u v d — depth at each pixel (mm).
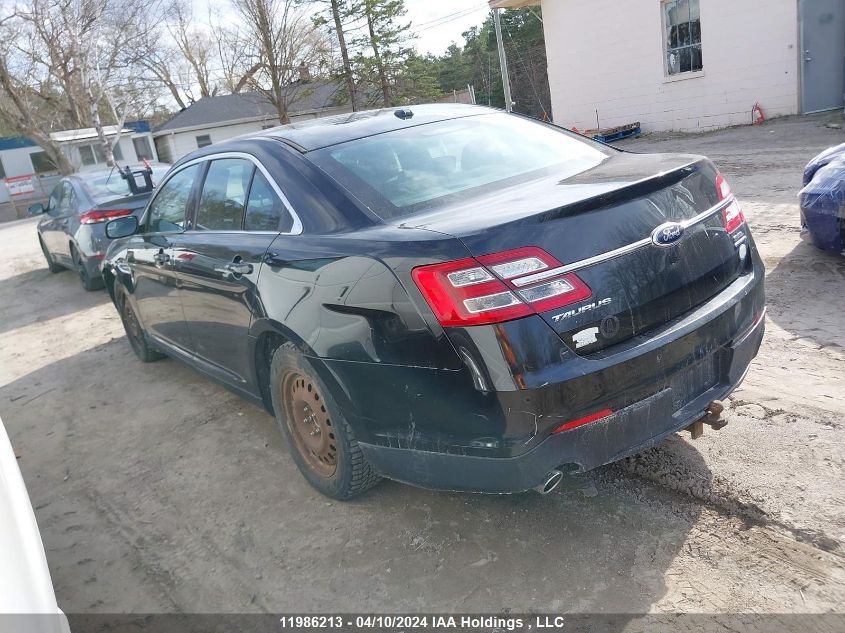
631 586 2328
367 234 2553
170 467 3762
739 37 13156
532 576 2453
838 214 4648
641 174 2498
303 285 2715
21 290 10180
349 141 3176
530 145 3258
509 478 2258
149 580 2812
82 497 3605
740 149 10633
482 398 2201
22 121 30250
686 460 2955
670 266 2391
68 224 8758
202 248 3590
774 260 5219
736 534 2492
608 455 2311
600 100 16109
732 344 2584
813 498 2604
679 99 14531
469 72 53031
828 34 12117
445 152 3111
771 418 3178
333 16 29828
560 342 2170
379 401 2490
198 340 4012
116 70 29031
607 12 15242
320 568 2699
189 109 35688
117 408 4762
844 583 2209
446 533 2770
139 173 8438
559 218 2213
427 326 2252
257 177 3250
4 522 1437
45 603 1385
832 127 10922
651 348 2285
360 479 2896
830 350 3744
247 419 4223
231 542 2971
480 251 2158
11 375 6008
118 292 5414
